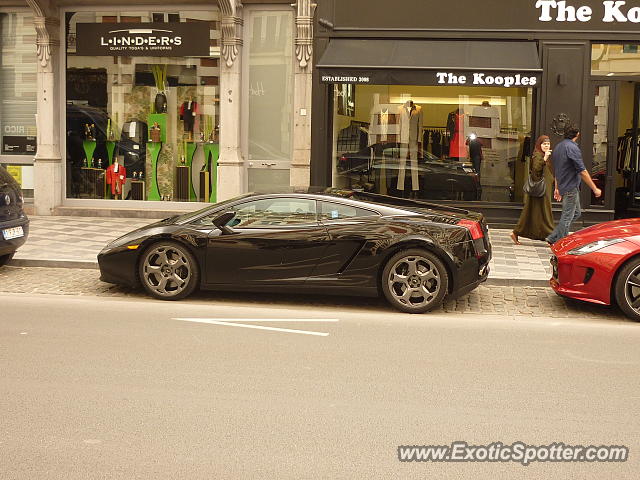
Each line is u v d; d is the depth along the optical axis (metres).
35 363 7.46
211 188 18.16
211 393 6.61
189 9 17.64
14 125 18.56
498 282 11.77
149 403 6.34
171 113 18.16
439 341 8.54
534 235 14.45
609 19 15.89
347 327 9.17
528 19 16.06
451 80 15.42
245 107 17.64
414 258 9.88
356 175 17.17
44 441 5.52
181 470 5.05
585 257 9.80
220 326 9.12
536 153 14.23
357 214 10.12
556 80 16.08
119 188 18.44
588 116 16.12
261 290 10.27
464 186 16.92
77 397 6.47
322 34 16.61
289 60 17.38
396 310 10.21
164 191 18.34
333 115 17.14
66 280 11.87
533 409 6.30
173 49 17.72
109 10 17.92
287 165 17.61
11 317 9.45
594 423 6.00
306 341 8.45
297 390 6.71
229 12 17.06
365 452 5.39
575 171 13.45
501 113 16.69
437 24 16.28
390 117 17.03
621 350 8.23
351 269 10.02
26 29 18.33
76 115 18.42
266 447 5.45
